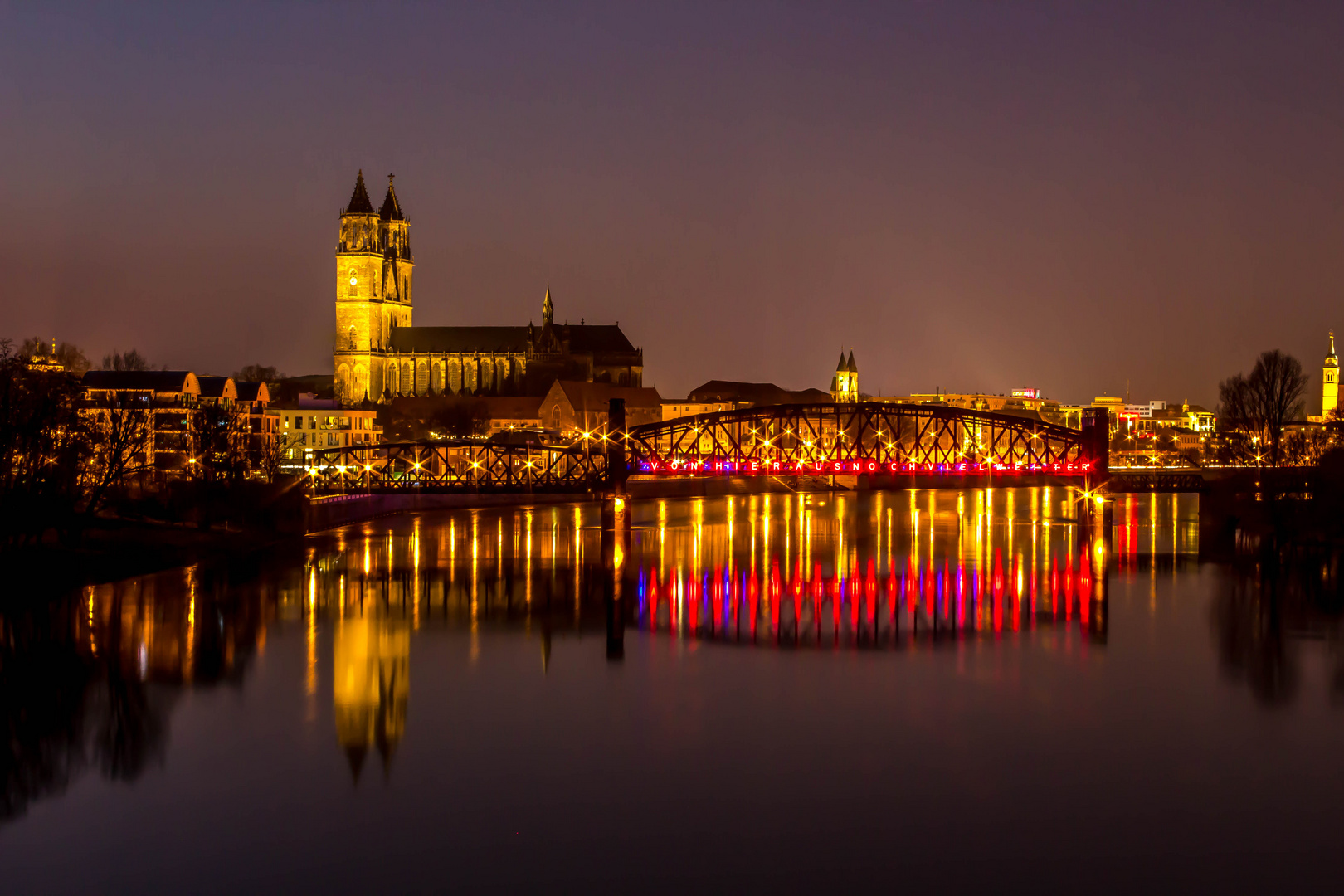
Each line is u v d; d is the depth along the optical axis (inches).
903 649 3932.1
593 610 4530.0
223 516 6151.6
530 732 3034.0
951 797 2637.8
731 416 6948.8
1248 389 7618.1
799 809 2564.0
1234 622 4318.4
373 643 3934.5
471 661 3713.1
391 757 2832.2
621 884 2240.4
